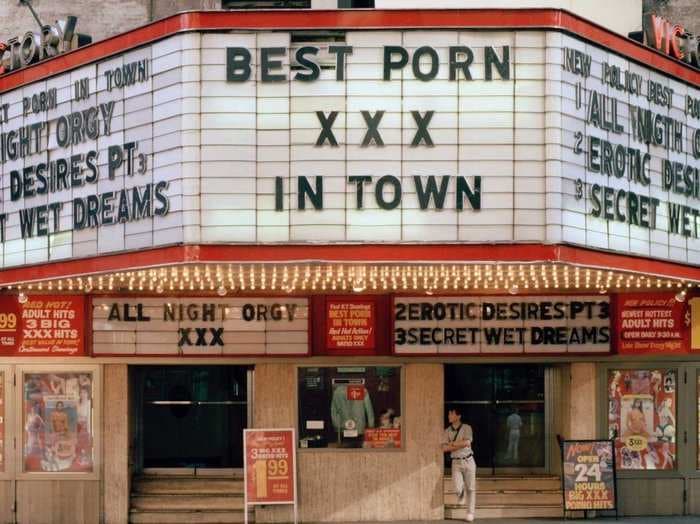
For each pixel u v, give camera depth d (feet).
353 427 79.51
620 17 83.35
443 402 79.82
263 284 74.74
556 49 63.62
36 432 79.51
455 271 67.15
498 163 63.26
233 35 63.62
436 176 63.16
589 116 65.51
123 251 66.13
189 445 83.35
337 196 63.05
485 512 79.87
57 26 73.26
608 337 79.56
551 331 79.41
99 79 68.74
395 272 67.67
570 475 77.41
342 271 66.80
